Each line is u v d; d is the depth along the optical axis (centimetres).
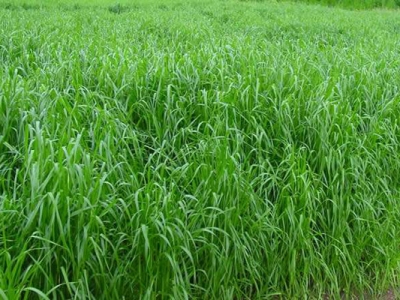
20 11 1034
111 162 321
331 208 377
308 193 350
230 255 324
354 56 588
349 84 478
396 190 417
